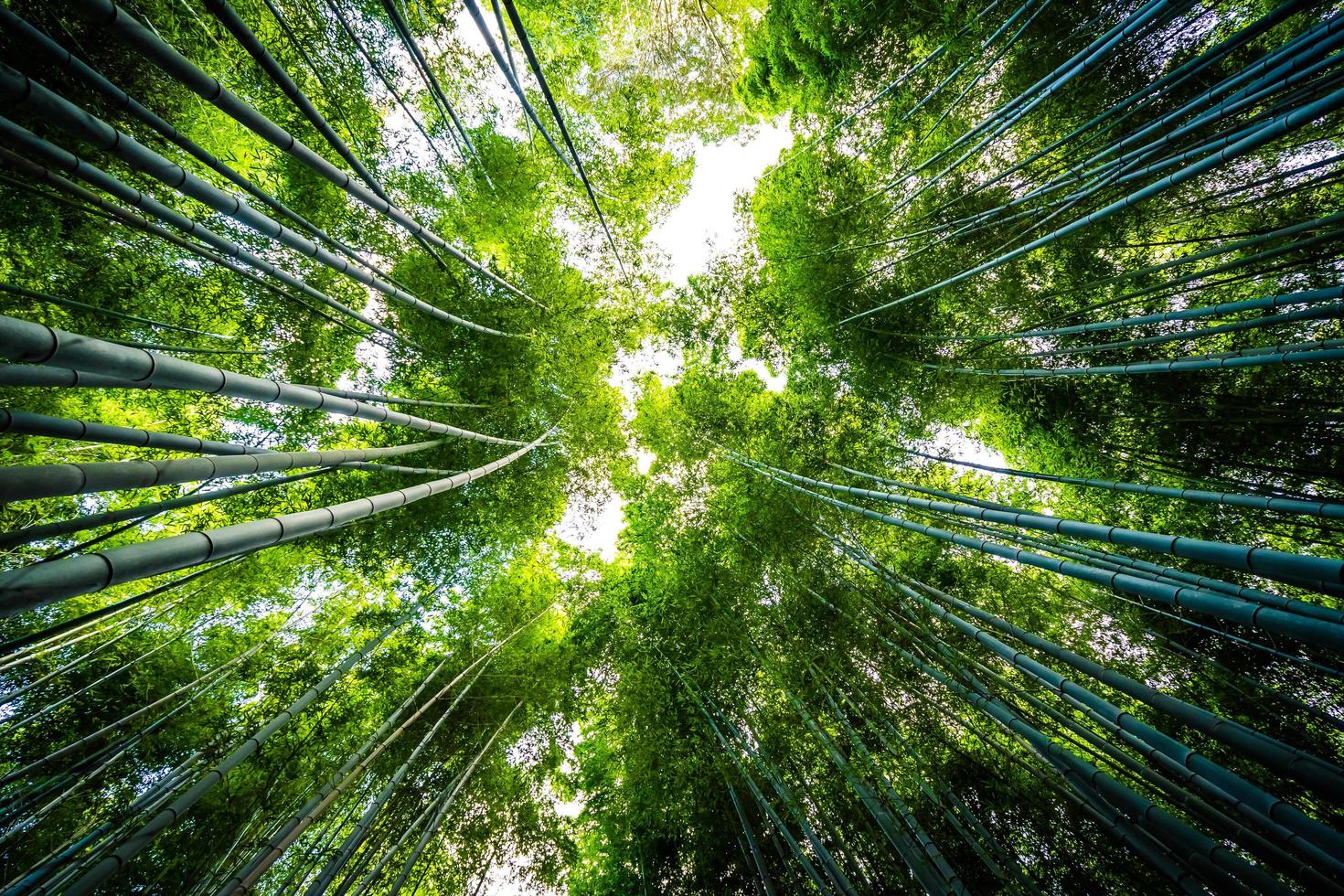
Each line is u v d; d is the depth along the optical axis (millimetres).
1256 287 7113
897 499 6254
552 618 10836
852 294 9594
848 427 9867
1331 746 5930
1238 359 4988
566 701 9750
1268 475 6719
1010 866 5184
